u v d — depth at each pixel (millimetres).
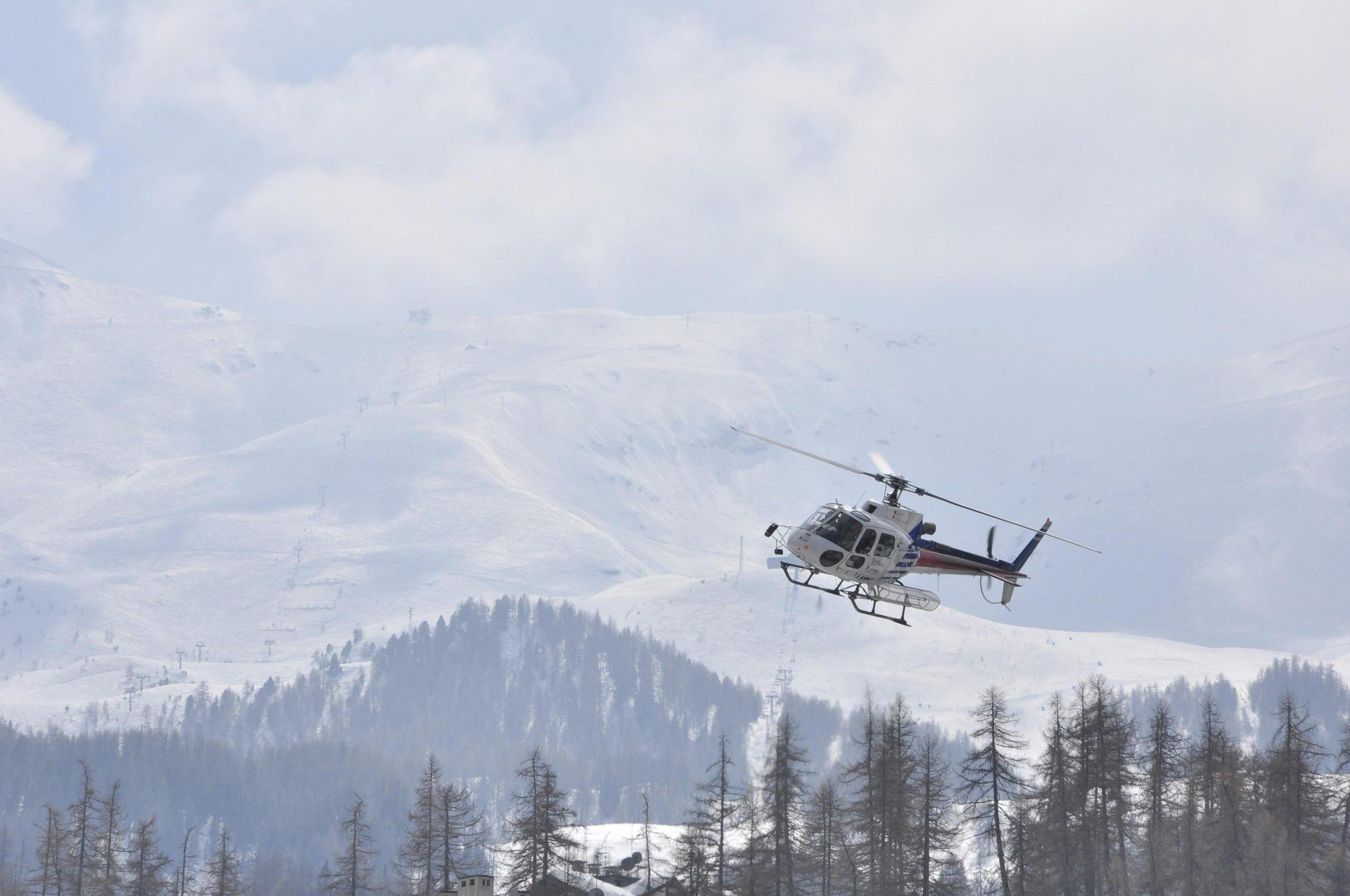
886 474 161875
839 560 151375
